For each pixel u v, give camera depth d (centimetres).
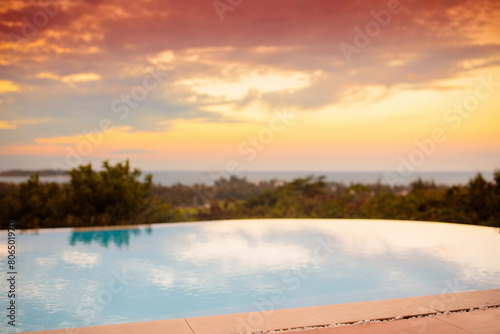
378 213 1273
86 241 827
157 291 511
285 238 859
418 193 1245
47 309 446
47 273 595
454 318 340
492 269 599
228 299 479
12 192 1206
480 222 1090
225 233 916
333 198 1383
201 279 564
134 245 794
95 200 1080
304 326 325
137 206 1117
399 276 566
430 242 801
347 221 1077
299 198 1421
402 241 812
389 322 332
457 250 728
